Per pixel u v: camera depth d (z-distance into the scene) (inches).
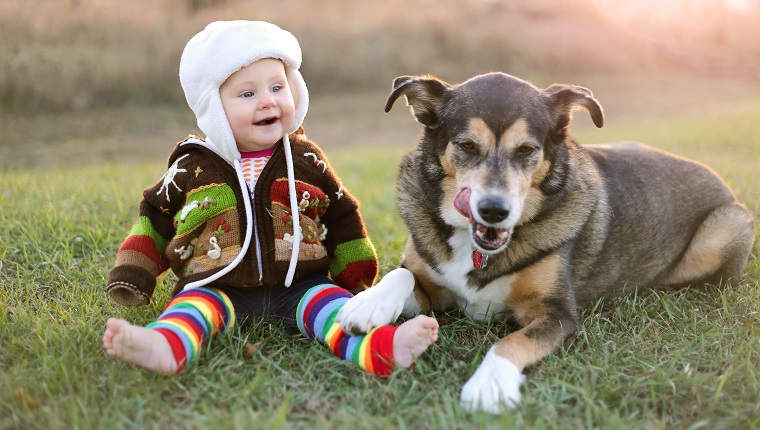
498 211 123.2
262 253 124.0
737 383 111.2
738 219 167.0
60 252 165.6
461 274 140.9
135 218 203.8
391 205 260.2
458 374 117.6
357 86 899.4
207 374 111.2
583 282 151.8
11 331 123.6
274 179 127.3
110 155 533.6
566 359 120.9
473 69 968.3
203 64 120.3
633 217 159.2
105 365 111.5
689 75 1144.2
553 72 1037.8
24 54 657.6
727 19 1443.2
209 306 118.8
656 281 171.9
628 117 800.3
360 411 100.9
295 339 127.3
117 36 740.7
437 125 142.6
